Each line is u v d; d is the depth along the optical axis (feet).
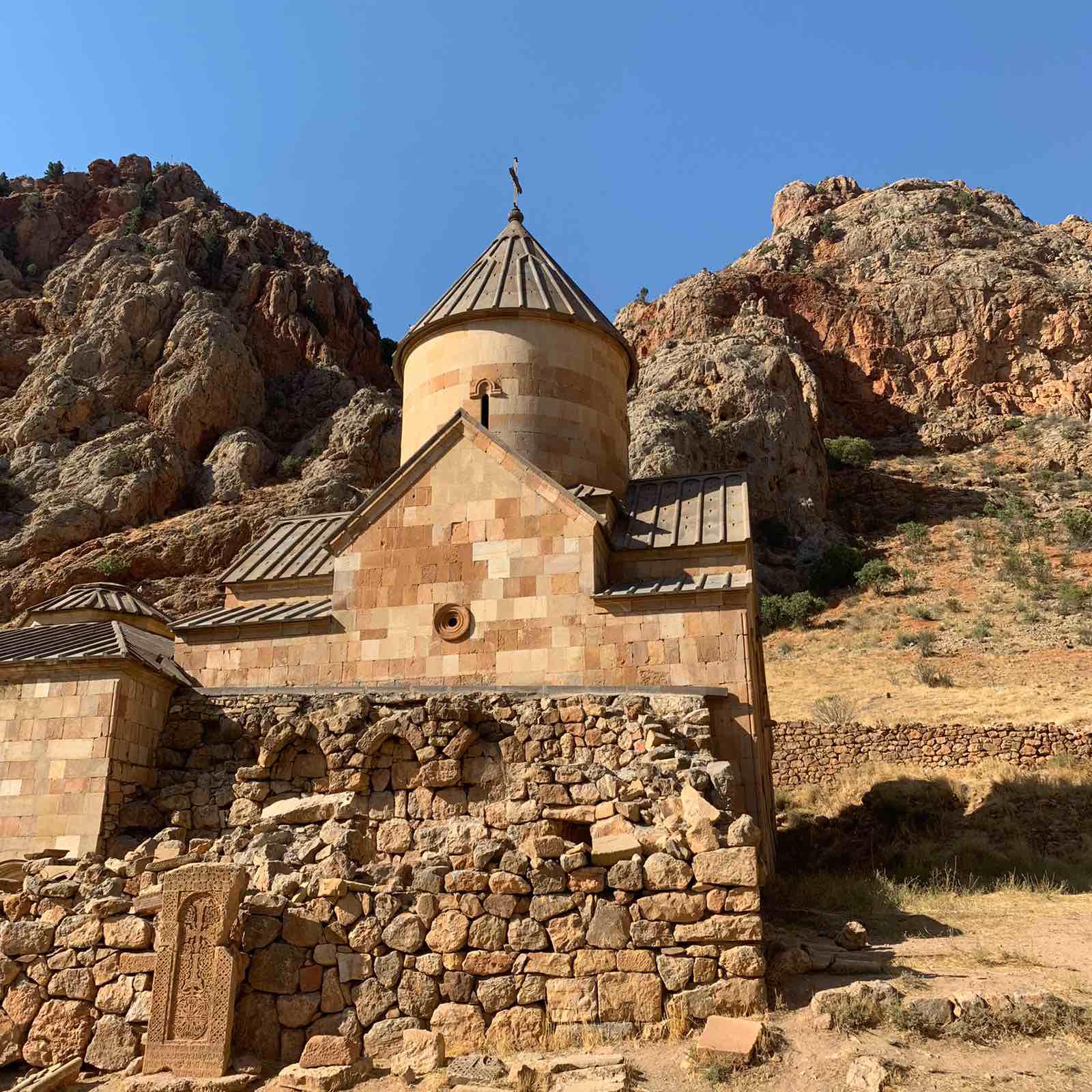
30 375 262.47
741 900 29.25
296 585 59.77
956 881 51.52
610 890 30.53
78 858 38.96
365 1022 29.43
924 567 213.05
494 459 55.06
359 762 41.22
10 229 322.34
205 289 286.87
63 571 203.21
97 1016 30.27
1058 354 312.71
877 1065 23.56
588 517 52.54
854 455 279.90
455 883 31.12
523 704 41.88
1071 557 206.59
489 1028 28.99
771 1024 27.14
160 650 54.03
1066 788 71.20
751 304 318.04
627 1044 27.73
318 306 310.86
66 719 42.93
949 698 113.39
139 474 228.84
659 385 252.83
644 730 40.04
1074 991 28.40
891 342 323.57
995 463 278.87
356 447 246.88
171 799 42.96
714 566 54.13
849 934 35.35
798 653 163.22
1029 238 368.68
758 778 46.47
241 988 29.76
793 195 424.05
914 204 382.42
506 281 66.33
